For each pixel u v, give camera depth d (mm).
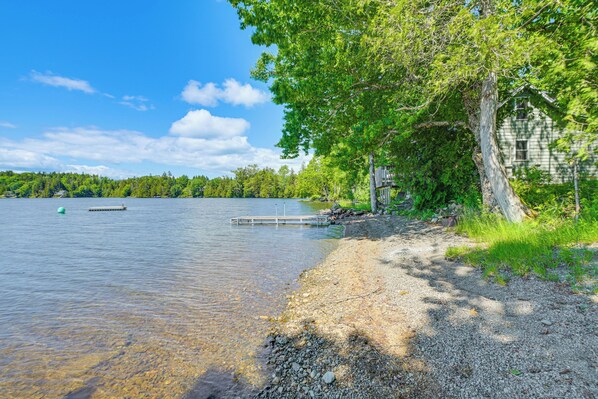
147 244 16344
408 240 11398
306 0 11406
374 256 9594
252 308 6422
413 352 3773
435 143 16297
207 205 69750
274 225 25641
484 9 9016
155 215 40812
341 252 11508
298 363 4047
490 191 12070
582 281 4789
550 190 12766
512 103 15430
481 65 8062
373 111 13508
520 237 7480
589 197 10375
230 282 8508
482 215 11094
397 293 5914
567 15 8219
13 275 9898
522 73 9969
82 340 5125
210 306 6621
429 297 5430
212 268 10328
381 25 8977
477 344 3695
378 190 37188
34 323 5883
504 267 6082
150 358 4484
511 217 9883
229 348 4688
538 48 7676
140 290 7957
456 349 3676
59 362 4438
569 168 18172
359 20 11203
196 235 19984
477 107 12148
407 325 4508
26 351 4781
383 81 12781
